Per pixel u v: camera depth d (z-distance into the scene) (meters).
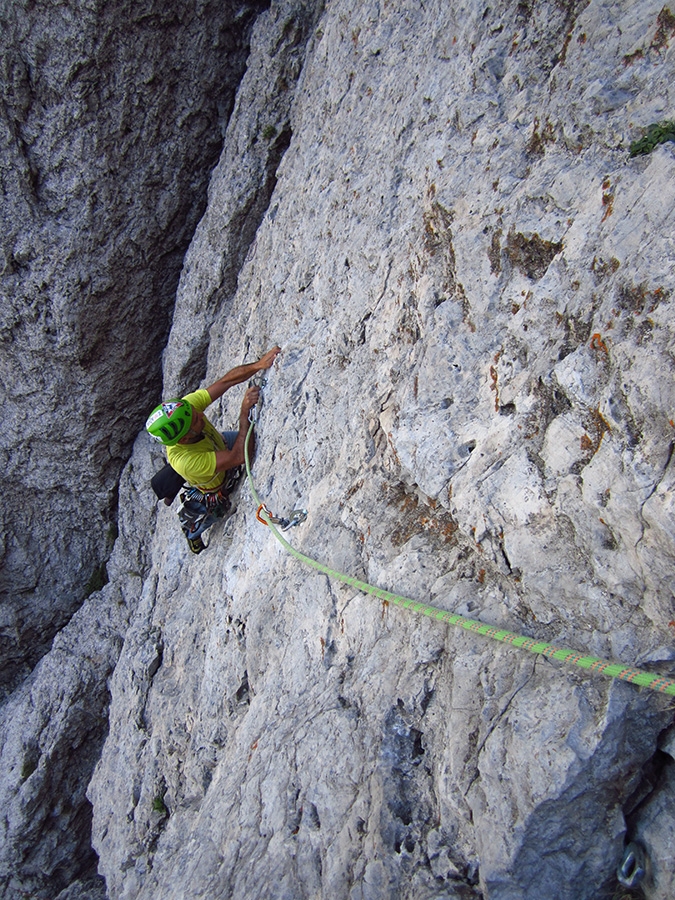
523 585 2.73
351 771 3.09
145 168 6.57
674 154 2.34
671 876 2.20
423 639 3.07
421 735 2.95
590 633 2.51
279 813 3.35
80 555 8.55
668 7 2.49
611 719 2.29
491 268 3.02
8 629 8.42
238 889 3.29
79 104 6.14
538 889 2.38
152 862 5.36
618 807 2.34
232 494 5.41
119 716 6.51
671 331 2.19
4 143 6.21
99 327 7.09
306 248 4.93
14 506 8.19
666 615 2.30
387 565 3.41
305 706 3.60
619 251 2.43
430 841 2.70
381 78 4.43
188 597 5.95
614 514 2.36
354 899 2.79
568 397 2.56
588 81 2.73
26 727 7.85
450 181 3.32
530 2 3.10
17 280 6.75
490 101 3.22
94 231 6.63
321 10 5.85
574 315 2.59
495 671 2.73
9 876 7.55
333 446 4.12
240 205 6.30
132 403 7.76
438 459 3.12
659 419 2.21
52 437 7.69
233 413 5.69
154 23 6.00
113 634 8.01
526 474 2.70
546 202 2.80
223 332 6.56
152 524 7.88
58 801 7.72
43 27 5.79
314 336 4.58
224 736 4.70
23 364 7.23
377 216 4.04
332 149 4.88
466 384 3.08
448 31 3.67
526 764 2.43
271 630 4.25
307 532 4.08
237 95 6.31
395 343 3.65
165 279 7.19
